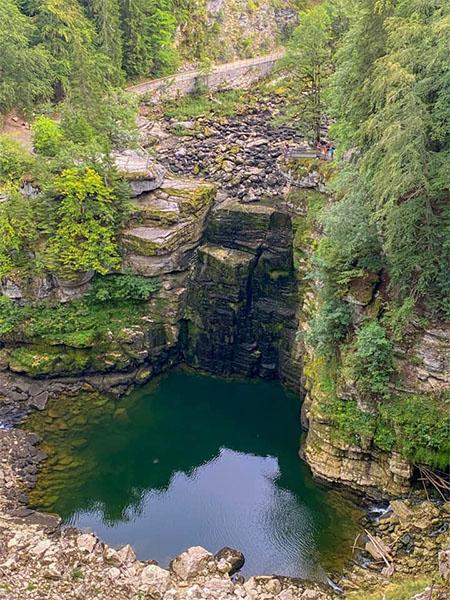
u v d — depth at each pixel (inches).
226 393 1587.1
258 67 2605.8
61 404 1476.4
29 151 1787.6
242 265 1579.7
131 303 1610.5
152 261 1576.0
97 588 908.0
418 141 922.7
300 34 1777.8
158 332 1612.9
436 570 914.1
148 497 1218.6
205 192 1683.1
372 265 1162.0
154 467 1312.7
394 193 951.0
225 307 1610.5
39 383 1505.9
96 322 1555.1
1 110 1983.3
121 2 2365.9
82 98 1769.2
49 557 956.0
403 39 967.0
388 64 962.7
